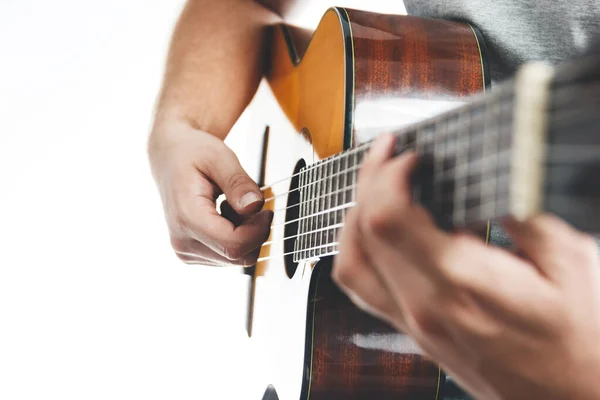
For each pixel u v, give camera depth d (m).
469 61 0.68
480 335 0.46
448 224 0.44
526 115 0.38
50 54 1.86
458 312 0.46
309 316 0.67
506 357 0.46
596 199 0.35
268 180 0.85
